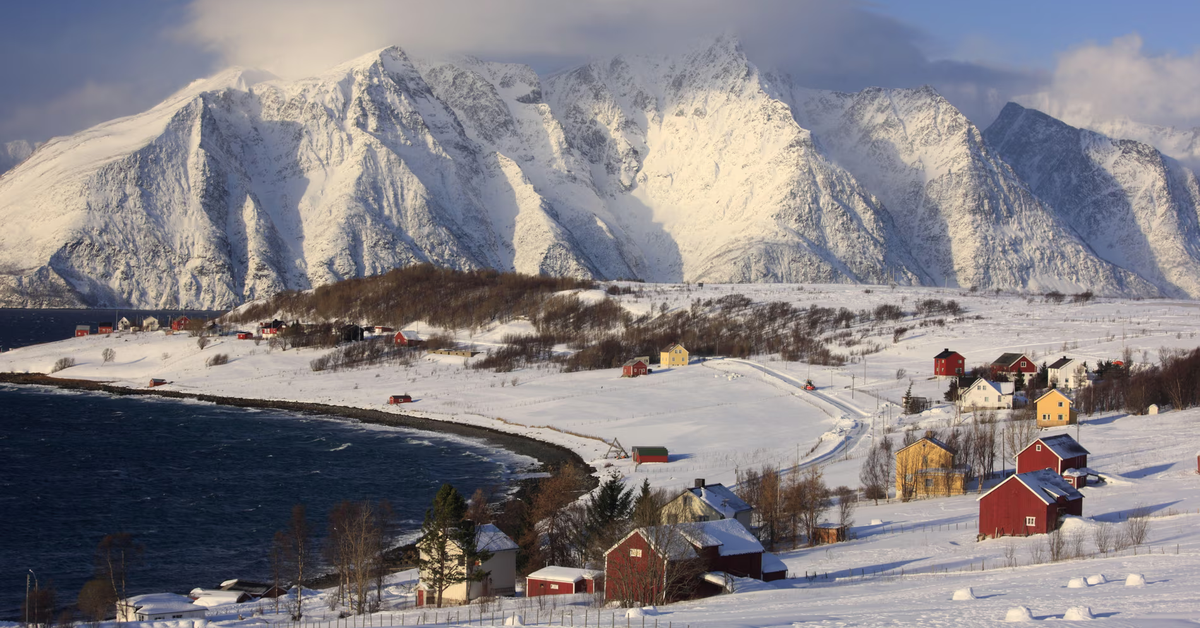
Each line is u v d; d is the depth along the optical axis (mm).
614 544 78375
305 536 106125
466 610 73062
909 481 118438
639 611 62906
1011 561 78625
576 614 64188
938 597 63875
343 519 104188
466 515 106062
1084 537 85562
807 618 57875
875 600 64125
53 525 118438
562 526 97062
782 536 99750
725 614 61062
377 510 119625
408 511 125062
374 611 78625
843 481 127562
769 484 101250
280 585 94438
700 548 73625
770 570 78062
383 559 96812
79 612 88375
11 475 144750
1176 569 67375
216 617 79250
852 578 76562
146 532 115750
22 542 111250
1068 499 93812
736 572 75938
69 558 105938
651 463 145750
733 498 98000
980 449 124688
